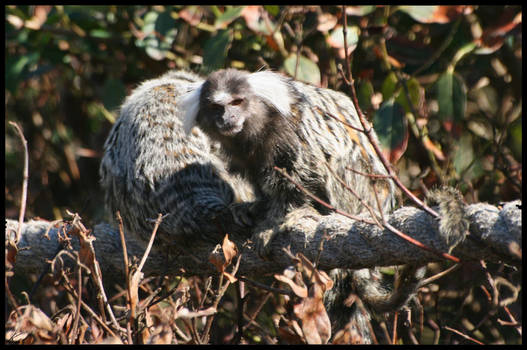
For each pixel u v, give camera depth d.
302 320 4.98
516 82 9.33
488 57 9.41
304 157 7.06
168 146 7.34
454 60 8.51
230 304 8.59
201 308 5.74
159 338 4.89
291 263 6.13
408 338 7.17
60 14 9.91
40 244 7.03
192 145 7.43
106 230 7.26
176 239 6.94
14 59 10.08
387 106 8.13
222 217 6.79
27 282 8.70
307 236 6.04
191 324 5.69
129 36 10.23
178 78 8.45
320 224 6.02
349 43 8.57
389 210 7.87
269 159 7.16
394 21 9.93
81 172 11.34
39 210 11.02
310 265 5.10
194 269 6.96
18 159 11.47
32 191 11.17
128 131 7.62
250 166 7.55
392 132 8.03
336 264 5.84
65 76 11.41
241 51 10.25
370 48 9.45
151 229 7.05
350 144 7.40
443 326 6.82
